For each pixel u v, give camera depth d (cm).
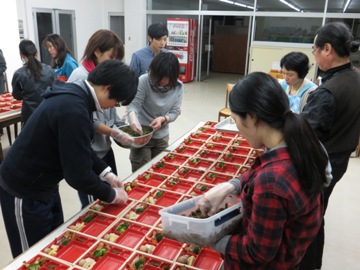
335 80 153
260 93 75
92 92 120
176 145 226
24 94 307
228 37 1077
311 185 75
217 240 94
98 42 175
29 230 139
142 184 165
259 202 75
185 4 886
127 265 110
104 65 121
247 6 785
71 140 114
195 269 108
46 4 735
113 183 148
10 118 318
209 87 822
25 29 699
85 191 124
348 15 678
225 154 206
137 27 879
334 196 302
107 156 207
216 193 107
